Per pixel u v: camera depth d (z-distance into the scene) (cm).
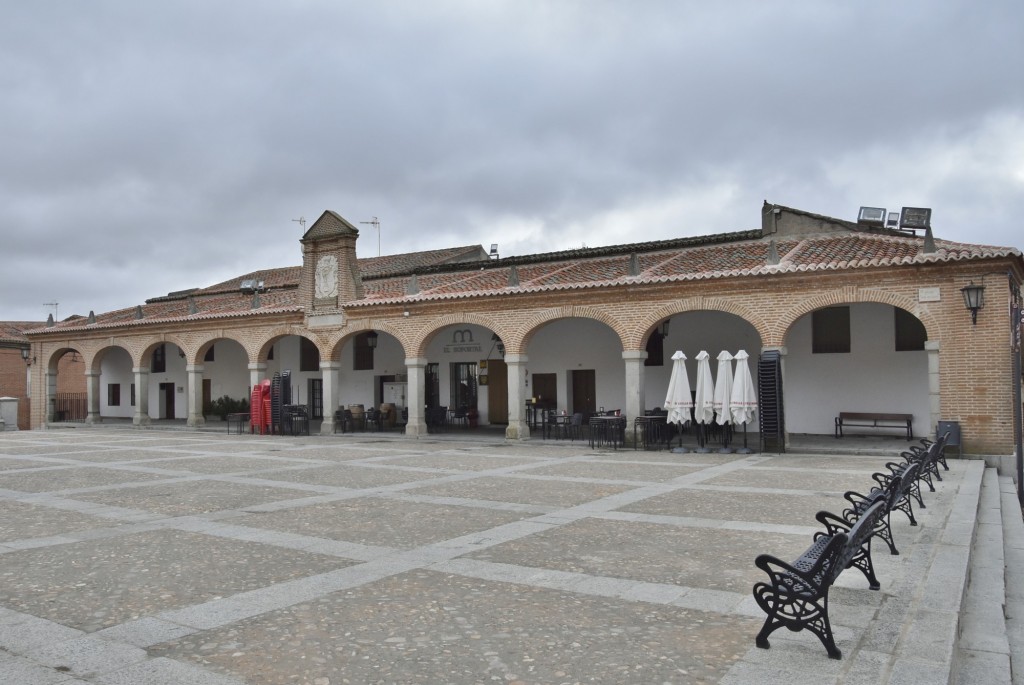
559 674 496
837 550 524
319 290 2817
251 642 558
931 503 1121
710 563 779
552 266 2714
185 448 2231
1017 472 1498
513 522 1009
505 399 2941
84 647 548
